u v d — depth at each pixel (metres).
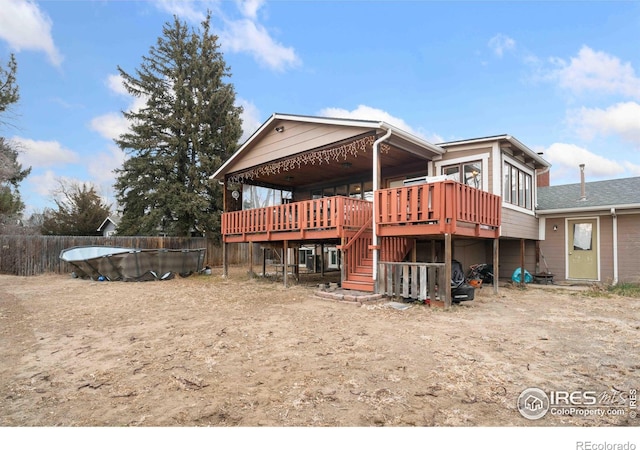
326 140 9.25
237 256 20.11
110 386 3.27
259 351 4.23
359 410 2.76
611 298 8.25
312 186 15.24
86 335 5.07
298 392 3.08
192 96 18.44
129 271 11.63
